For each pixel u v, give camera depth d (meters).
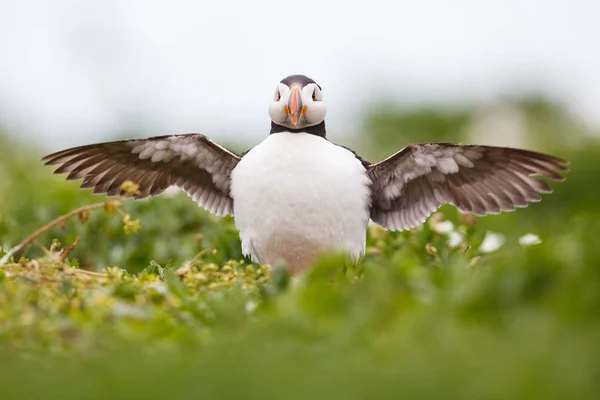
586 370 7.88
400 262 11.30
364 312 9.54
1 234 16.33
